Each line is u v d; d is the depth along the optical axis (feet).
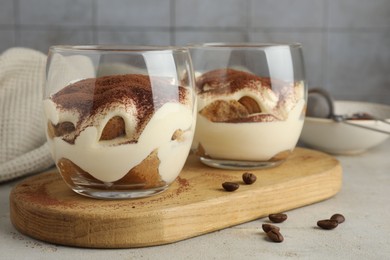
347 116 2.57
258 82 1.86
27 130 2.17
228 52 1.86
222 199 1.66
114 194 1.65
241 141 1.88
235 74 1.86
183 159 1.68
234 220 1.69
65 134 1.60
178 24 3.59
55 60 1.63
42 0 3.52
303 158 2.08
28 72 2.30
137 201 1.64
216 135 1.89
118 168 1.60
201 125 1.90
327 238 1.64
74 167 1.62
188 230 1.61
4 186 2.08
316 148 2.49
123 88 1.56
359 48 3.71
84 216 1.55
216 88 1.87
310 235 1.65
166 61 1.60
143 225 1.56
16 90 2.24
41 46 3.56
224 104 1.87
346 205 1.88
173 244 1.59
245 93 1.86
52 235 1.58
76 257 1.52
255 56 1.86
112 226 1.55
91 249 1.57
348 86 3.75
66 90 1.59
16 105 2.19
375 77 3.75
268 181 1.81
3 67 2.34
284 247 1.58
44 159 2.12
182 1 3.57
